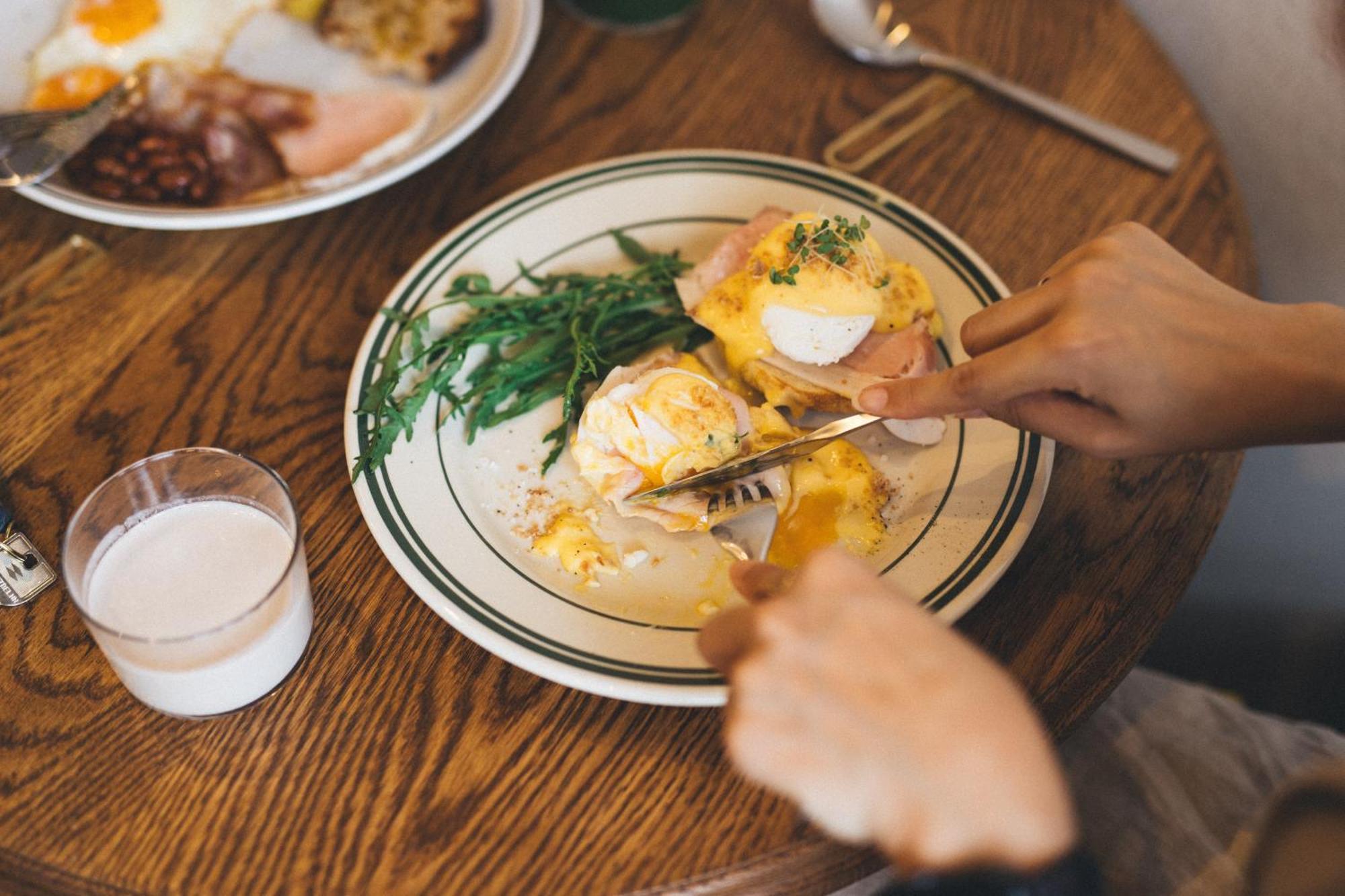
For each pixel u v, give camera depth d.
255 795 0.56
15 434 0.65
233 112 0.76
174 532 0.58
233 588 0.57
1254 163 0.91
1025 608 0.62
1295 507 0.89
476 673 0.60
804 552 0.63
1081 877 0.52
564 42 0.83
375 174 0.71
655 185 0.73
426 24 0.80
